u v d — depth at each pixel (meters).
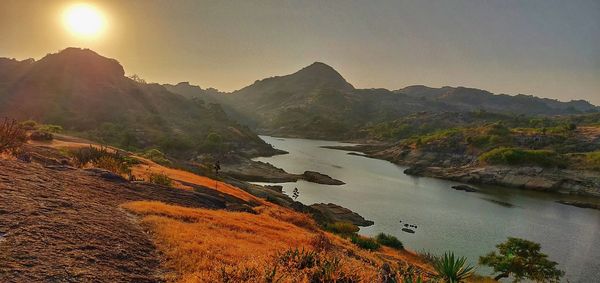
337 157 176.00
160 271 9.69
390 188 100.25
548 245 55.94
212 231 14.98
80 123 162.25
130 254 10.00
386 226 62.50
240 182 77.88
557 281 35.50
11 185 12.22
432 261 34.00
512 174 116.31
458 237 57.94
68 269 7.93
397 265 21.09
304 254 11.73
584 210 81.38
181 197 21.98
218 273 9.51
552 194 101.81
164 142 150.38
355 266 11.67
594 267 47.50
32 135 47.78
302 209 57.16
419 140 175.75
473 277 32.09
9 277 6.87
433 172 129.25
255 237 16.45
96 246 9.64
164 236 12.30
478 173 120.94
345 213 67.06
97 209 13.09
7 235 8.48
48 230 9.52
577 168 111.88
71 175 17.56
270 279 9.37
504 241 56.84
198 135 190.62
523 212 77.19
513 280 39.88
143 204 16.14
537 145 148.12
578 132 155.00
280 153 188.38
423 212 73.69
